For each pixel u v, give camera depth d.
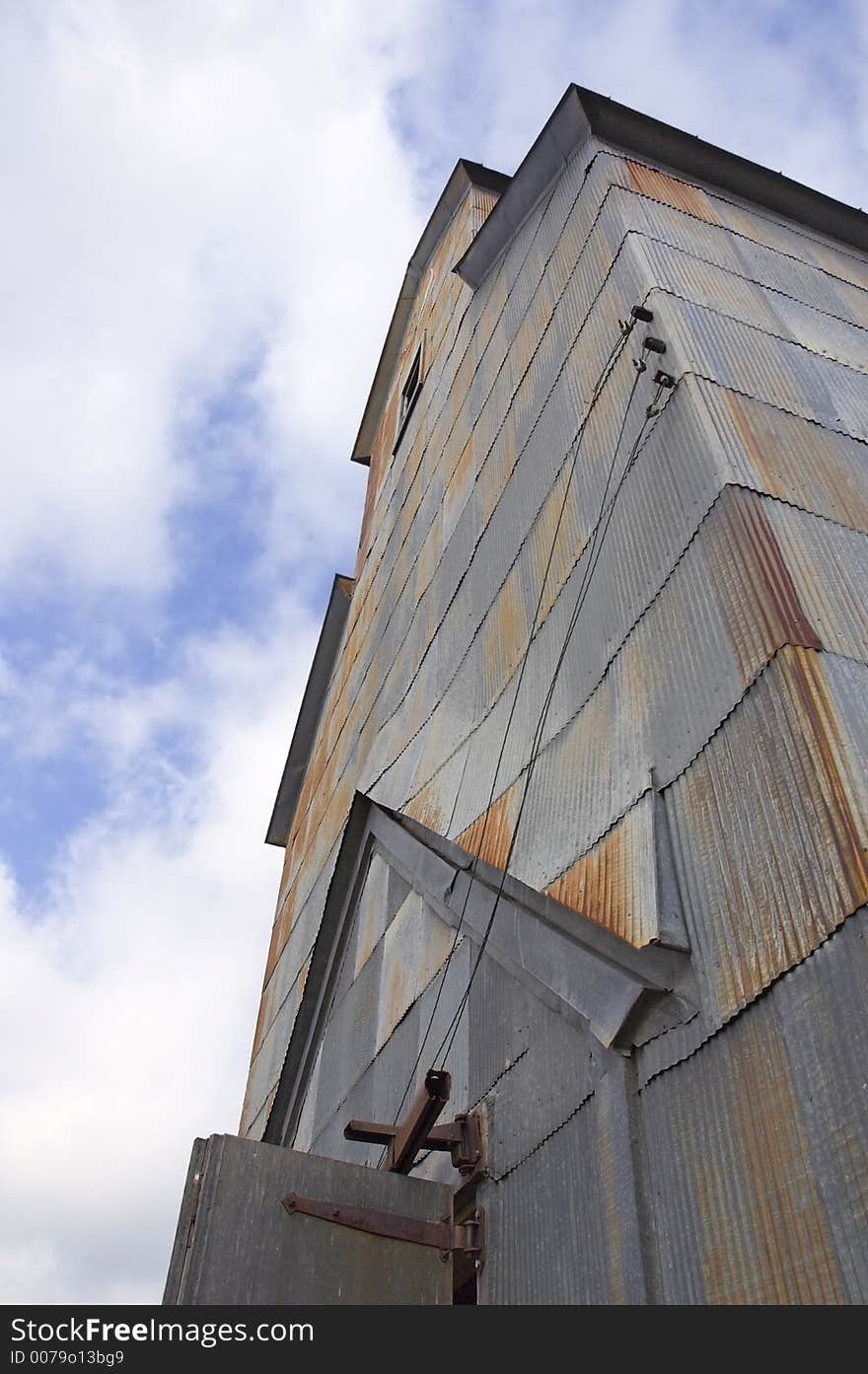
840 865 3.31
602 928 4.42
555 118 9.88
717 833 3.97
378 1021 8.16
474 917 6.52
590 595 5.93
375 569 15.01
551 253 9.46
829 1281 2.84
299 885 15.32
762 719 3.93
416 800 8.43
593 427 6.76
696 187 9.12
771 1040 3.36
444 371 13.50
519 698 6.66
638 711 4.89
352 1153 7.84
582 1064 4.56
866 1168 2.82
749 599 4.32
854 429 5.84
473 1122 5.48
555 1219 4.39
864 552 4.78
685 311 6.29
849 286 8.42
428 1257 4.97
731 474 4.87
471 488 9.86
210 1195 4.74
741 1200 3.28
